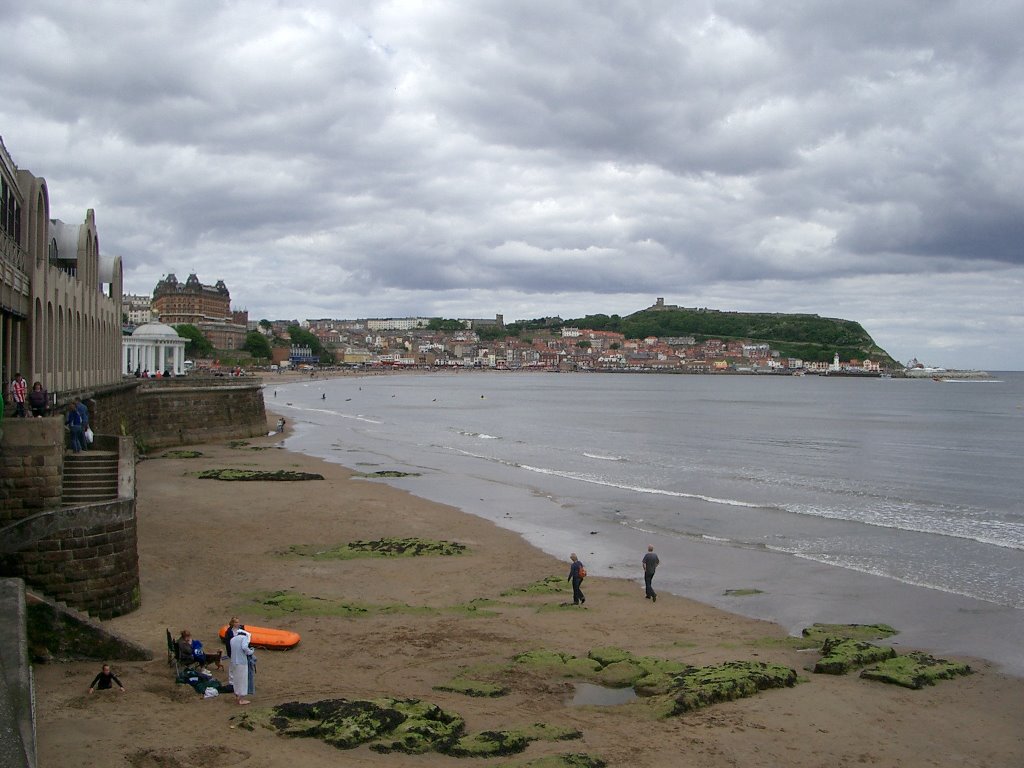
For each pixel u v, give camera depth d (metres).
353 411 144.25
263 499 48.84
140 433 68.62
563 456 78.50
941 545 40.50
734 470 68.88
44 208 39.75
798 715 20.33
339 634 25.75
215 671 21.69
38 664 21.48
